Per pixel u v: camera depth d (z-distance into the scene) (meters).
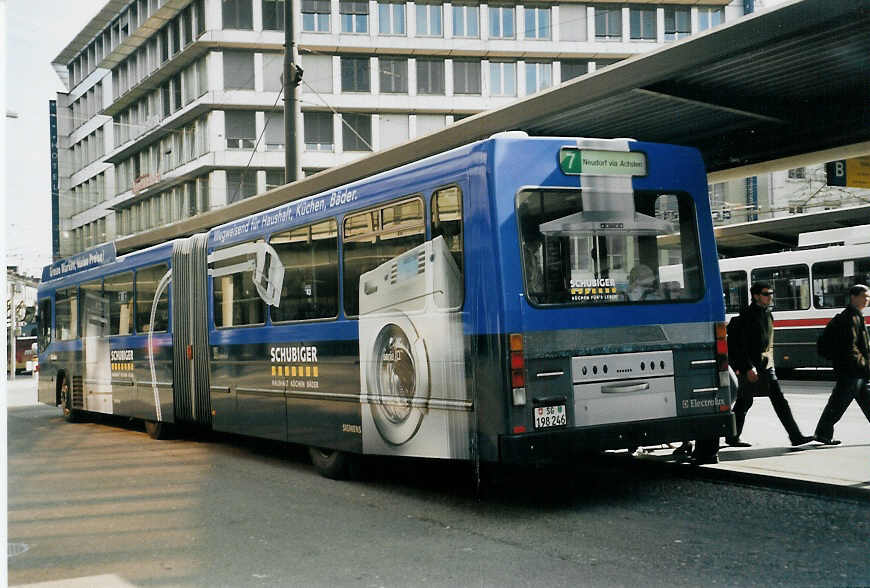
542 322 6.85
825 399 14.79
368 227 8.35
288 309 9.73
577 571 5.42
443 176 7.35
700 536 6.18
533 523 6.78
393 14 54.28
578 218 7.16
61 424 17.14
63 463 11.31
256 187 51.56
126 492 8.93
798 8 8.23
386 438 8.07
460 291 7.12
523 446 6.64
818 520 6.51
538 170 7.05
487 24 55.59
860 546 5.79
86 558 6.29
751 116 11.20
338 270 8.83
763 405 14.08
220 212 19.08
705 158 13.16
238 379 10.84
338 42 53.38
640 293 7.33
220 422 11.30
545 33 56.44
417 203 7.66
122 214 62.81
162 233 22.17
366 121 54.19
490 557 5.83
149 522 7.43
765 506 7.02
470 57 55.72
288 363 9.72
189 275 12.23
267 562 5.95
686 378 7.45
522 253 6.88
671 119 11.65
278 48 51.88
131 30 58.94
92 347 15.88
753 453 9.01
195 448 12.34
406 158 13.14
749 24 8.60
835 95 10.96
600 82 10.07
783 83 10.38
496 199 6.85
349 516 7.33
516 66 56.38
